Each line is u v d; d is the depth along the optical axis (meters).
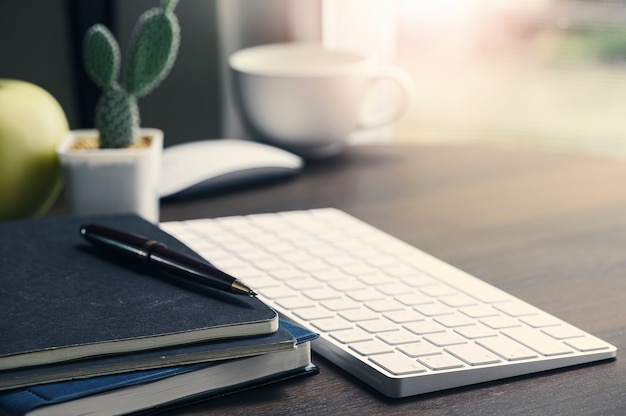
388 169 1.24
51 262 0.75
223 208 1.07
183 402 0.61
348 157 1.29
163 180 1.08
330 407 0.62
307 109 1.21
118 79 1.29
